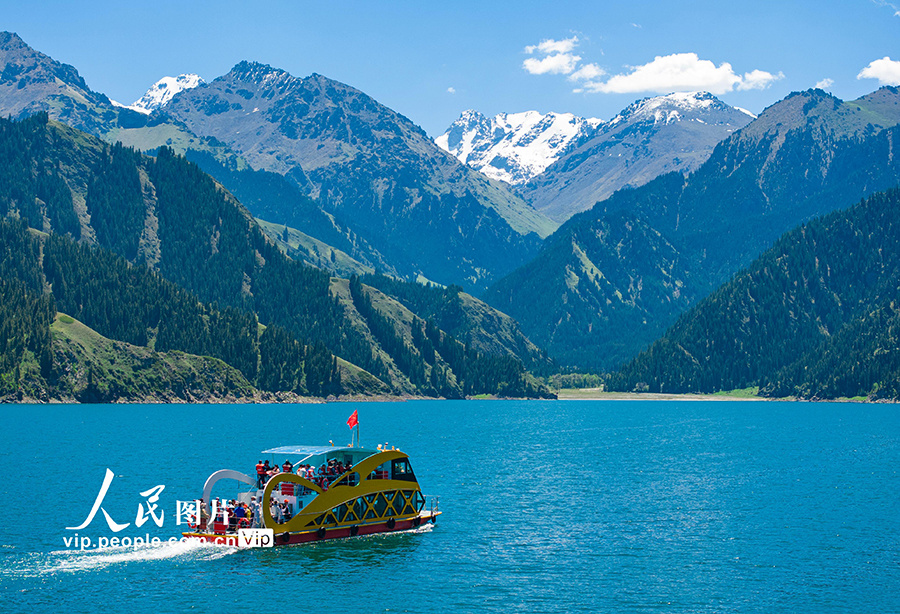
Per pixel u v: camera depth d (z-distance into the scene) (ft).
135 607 181.98
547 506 301.63
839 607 187.62
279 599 188.14
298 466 242.58
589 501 313.94
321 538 235.61
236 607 182.91
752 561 224.12
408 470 258.16
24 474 351.67
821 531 262.26
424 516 263.08
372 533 246.68
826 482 372.79
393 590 195.52
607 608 185.68
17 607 181.06
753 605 188.44
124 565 211.00
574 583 202.90
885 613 183.73
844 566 220.43
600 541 245.24
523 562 220.64
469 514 282.97
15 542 230.07
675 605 188.14
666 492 339.36
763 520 278.67
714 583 204.03
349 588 196.24
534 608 185.06
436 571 210.79
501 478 378.53
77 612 178.50
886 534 257.55
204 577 202.18
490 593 194.70
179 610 180.55
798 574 212.64
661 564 220.64
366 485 245.45
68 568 207.82
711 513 290.97
